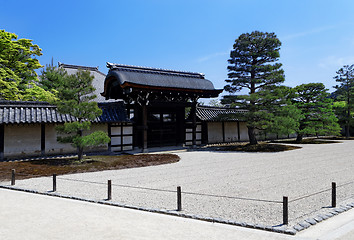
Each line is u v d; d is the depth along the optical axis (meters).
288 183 11.23
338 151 23.05
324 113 33.28
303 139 37.88
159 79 23.27
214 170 14.51
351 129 46.84
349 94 42.69
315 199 8.80
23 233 5.99
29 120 18.05
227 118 26.09
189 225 6.52
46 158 18.88
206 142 28.88
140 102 22.75
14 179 11.46
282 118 23.59
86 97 17.55
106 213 7.52
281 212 7.49
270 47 25.84
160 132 26.39
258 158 19.09
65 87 17.16
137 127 23.11
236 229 6.23
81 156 17.72
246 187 10.62
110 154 21.75
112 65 23.11
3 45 24.75
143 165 16.33
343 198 8.95
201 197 9.23
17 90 23.83
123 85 20.62
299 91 34.16
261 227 6.27
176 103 25.61
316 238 5.67
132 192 10.01
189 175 13.22
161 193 9.84
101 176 13.17
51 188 10.72
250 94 24.05
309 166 15.54
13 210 7.81
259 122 24.25
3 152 17.98
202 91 24.80
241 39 26.42
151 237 5.73
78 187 10.88
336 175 12.83
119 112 22.98
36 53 28.09
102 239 5.63
